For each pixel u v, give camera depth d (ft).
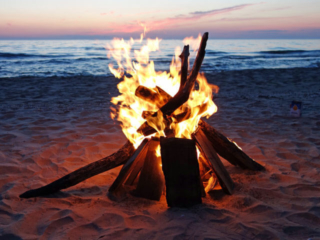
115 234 7.38
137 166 10.11
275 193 9.59
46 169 11.94
